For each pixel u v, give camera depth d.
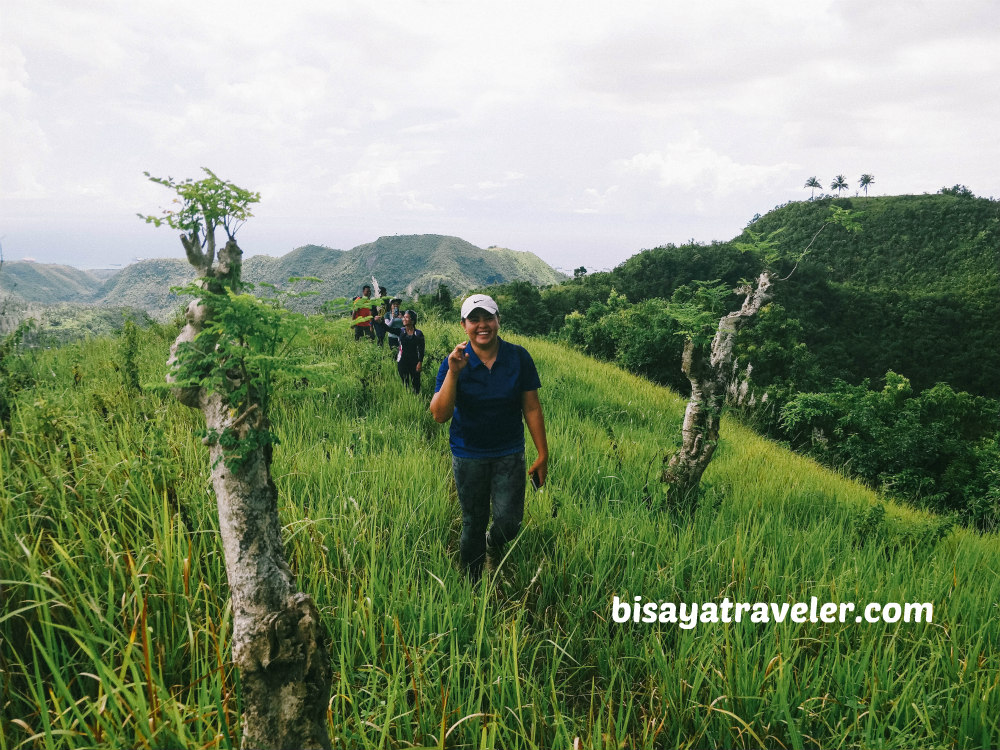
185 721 1.70
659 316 19.17
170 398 4.56
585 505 4.24
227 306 1.62
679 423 8.89
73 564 2.11
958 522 6.41
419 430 5.88
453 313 20.89
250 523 1.57
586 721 2.15
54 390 4.56
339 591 2.57
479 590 2.93
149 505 2.64
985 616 3.13
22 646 1.96
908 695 2.29
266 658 1.33
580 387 10.41
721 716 2.14
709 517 4.29
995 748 2.14
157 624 2.07
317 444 4.51
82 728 1.59
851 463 16.06
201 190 1.66
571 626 2.70
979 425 19.38
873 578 3.51
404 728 1.96
